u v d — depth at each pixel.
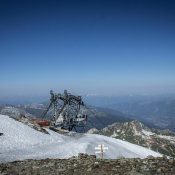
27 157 46.75
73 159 28.05
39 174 23.59
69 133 91.81
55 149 58.25
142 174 21.12
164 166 22.84
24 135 66.00
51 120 122.62
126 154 66.62
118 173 21.83
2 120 70.44
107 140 83.19
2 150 52.31
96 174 22.16
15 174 24.02
